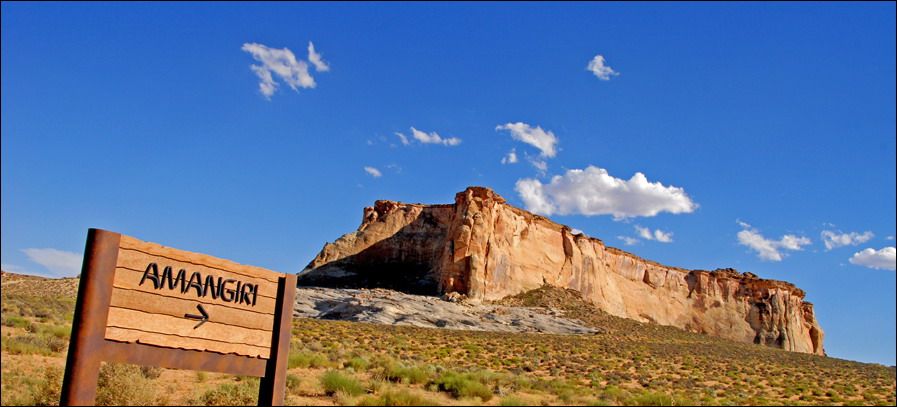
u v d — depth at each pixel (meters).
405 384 26.80
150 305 16.23
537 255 107.69
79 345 15.02
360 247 116.00
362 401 21.39
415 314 79.19
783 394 38.25
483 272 95.94
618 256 124.25
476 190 104.06
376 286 108.06
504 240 102.50
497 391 26.89
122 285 15.87
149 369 25.80
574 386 31.62
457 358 46.12
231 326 17.56
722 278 133.25
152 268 16.39
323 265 113.88
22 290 64.81
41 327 35.09
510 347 55.66
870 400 37.62
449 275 95.62
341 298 85.50
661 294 126.38
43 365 27.53
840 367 56.59
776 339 127.62
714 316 127.94
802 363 58.62
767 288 133.75
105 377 21.52
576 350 56.47
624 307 118.69
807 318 139.12
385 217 119.31
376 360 33.81
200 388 24.25
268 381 18.06
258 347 18.02
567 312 93.75
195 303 16.98
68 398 14.77
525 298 98.69
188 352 16.70
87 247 15.61
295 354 31.16
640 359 52.38
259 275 18.31
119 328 15.68
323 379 24.33
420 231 116.12
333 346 43.06
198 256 17.23
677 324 124.56
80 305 15.22
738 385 41.28
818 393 38.81
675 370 47.41
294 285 18.88
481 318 81.94
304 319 65.88
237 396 22.09
